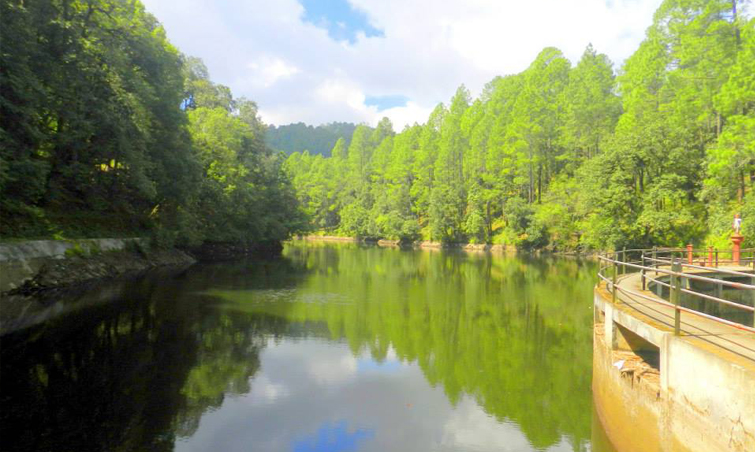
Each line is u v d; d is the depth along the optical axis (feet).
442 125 230.07
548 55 169.58
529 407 25.82
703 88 84.94
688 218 85.05
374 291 66.08
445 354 35.86
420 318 48.39
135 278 68.95
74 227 68.44
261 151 158.71
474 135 188.24
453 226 194.39
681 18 89.04
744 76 67.56
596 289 31.65
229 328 42.11
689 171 89.51
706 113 85.05
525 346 38.24
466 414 24.79
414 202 228.63
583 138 135.13
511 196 176.04
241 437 21.40
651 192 87.15
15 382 26.37
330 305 54.65
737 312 45.91
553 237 146.92
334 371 31.53
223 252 124.57
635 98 106.73
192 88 143.43
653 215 85.71
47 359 30.58
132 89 70.38
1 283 46.09
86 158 68.18
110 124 62.64
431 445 21.09
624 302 24.61
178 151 87.10
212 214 114.93
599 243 98.94
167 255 92.63
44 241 55.11
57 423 21.72
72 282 56.80
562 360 34.37
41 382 26.63
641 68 108.68
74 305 47.01
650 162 90.68
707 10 80.48
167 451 19.71
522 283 76.38
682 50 90.74
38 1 52.65
